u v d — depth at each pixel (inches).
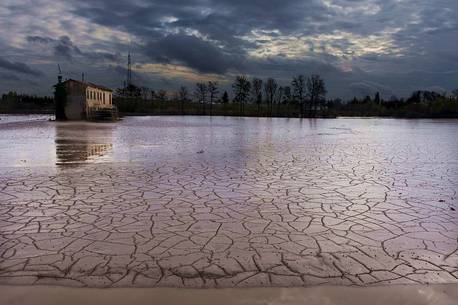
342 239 181.9
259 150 553.9
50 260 156.8
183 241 177.6
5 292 132.0
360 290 134.5
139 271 147.0
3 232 189.5
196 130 1007.0
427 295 132.0
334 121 1886.1
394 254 164.7
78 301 126.5
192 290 133.3
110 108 1593.3
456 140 751.1
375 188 295.6
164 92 2775.6
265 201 252.2
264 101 2755.9
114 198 257.0
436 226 202.7
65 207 234.1
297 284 138.1
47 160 434.0
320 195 270.5
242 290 133.6
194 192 276.5
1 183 304.0
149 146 593.3
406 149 582.9
